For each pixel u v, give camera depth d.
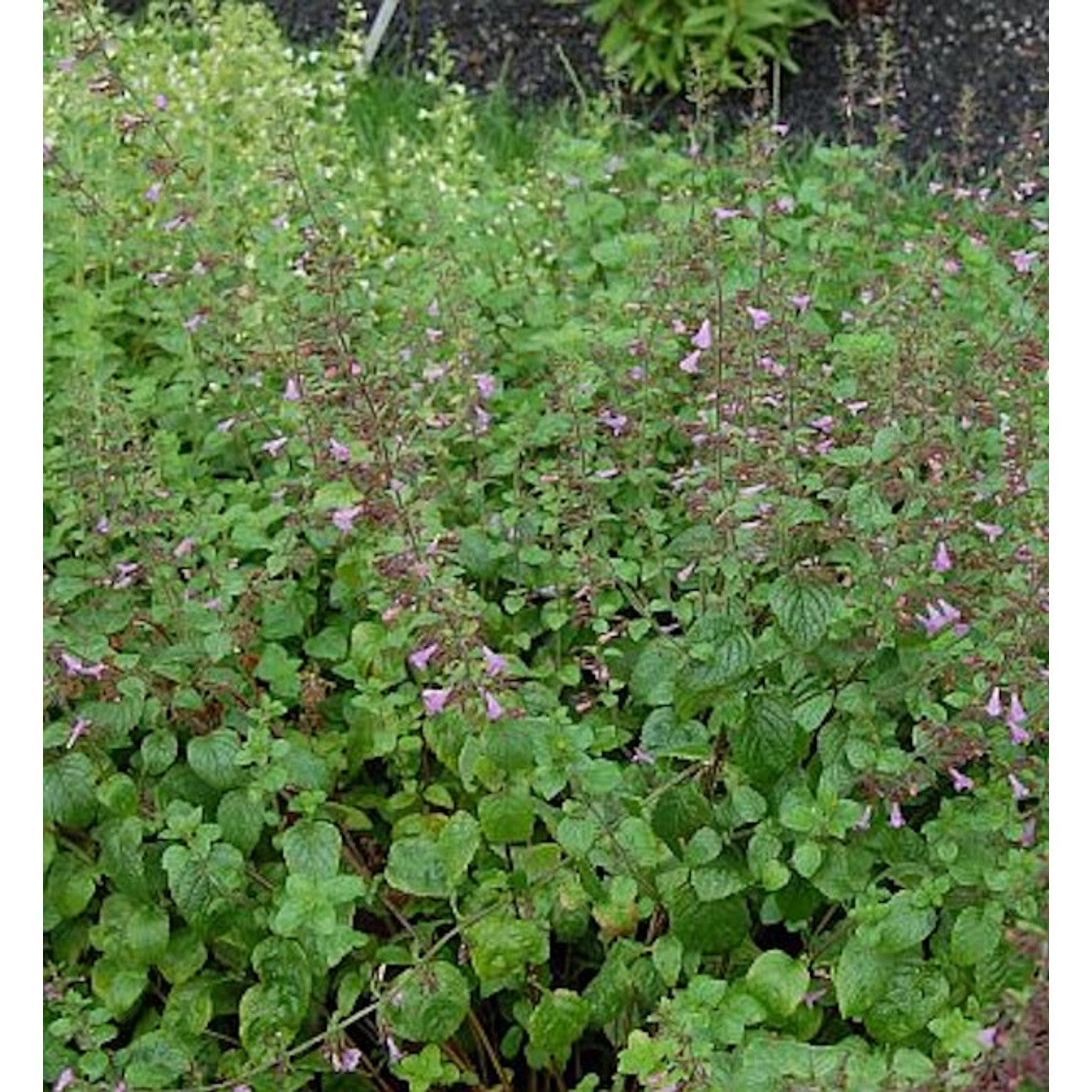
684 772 2.73
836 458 2.72
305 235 3.67
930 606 2.67
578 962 3.02
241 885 2.74
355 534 3.10
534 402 3.67
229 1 5.53
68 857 2.89
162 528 3.25
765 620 2.94
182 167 3.75
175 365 3.87
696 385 3.54
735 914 2.68
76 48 4.07
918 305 3.57
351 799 3.08
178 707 2.87
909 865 2.65
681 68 6.18
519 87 6.30
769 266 3.46
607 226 4.32
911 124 6.05
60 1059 2.74
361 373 3.02
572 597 3.21
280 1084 2.68
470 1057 2.95
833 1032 2.77
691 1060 2.35
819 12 6.10
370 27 6.61
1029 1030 2.04
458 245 4.14
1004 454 3.05
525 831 2.65
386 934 3.01
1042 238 3.59
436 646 2.63
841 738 2.71
